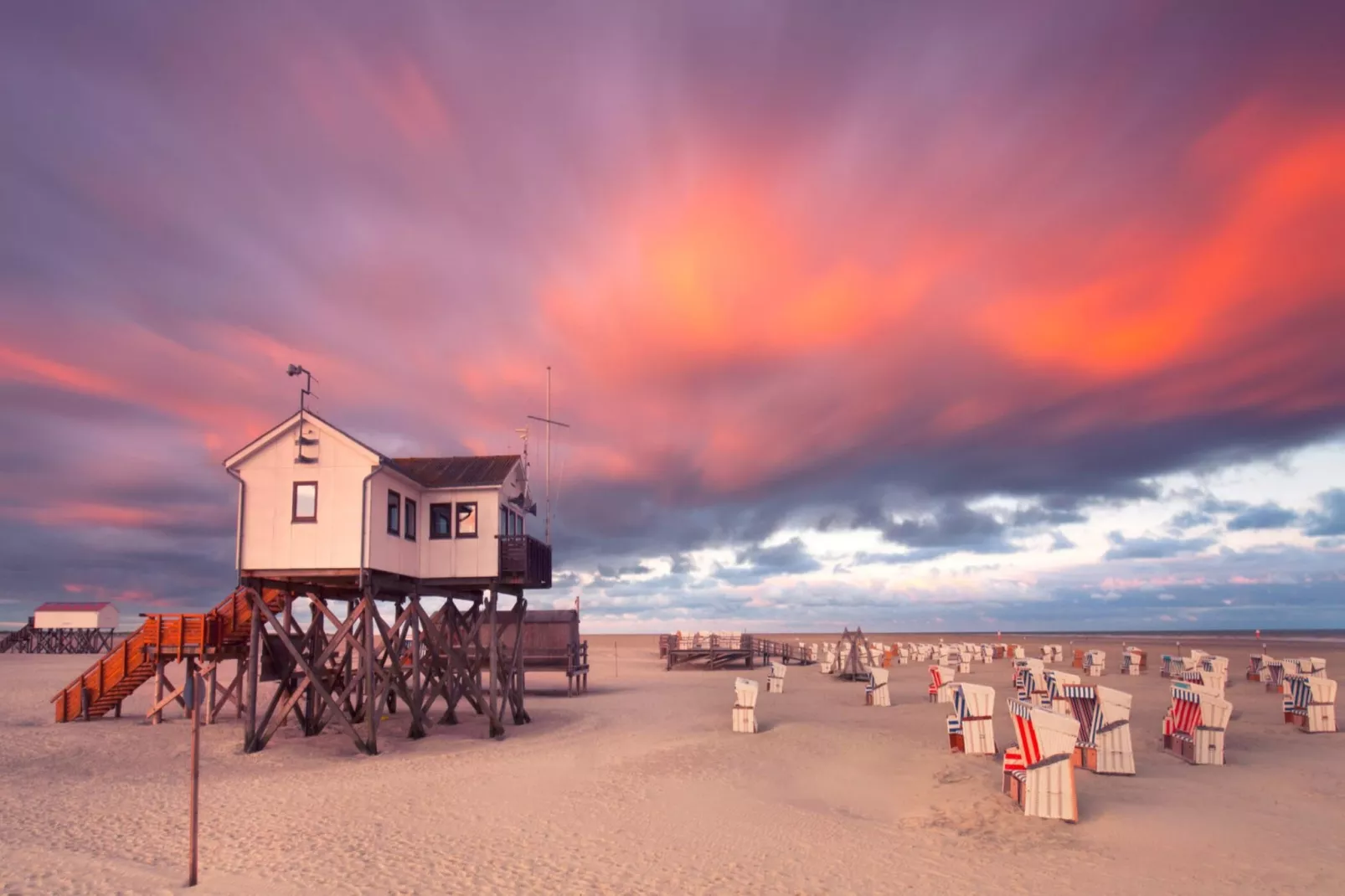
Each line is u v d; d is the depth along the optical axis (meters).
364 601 23.66
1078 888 9.87
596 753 22.09
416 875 11.52
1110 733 15.75
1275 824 12.02
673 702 36.12
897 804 15.11
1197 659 39.31
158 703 28.50
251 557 23.77
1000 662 58.31
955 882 10.44
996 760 17.94
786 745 21.64
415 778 19.11
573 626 41.47
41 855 12.60
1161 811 12.80
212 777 19.73
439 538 27.67
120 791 17.88
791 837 13.07
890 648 66.19
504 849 12.80
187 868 11.96
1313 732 21.78
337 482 23.92
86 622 86.19
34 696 36.75
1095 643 108.44
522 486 31.20
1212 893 9.43
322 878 11.41
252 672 23.58
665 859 12.09
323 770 20.61
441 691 28.95
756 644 68.00
